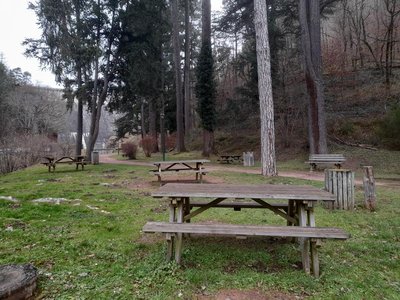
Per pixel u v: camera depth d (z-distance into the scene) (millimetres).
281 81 18875
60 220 4734
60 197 6512
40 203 5781
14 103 27688
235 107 22781
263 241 3859
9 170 15125
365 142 15305
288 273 2912
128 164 16328
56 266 3055
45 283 2676
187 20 26250
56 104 32500
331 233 2803
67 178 10047
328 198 3072
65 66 14906
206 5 19328
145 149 23094
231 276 2830
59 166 15094
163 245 3662
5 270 2623
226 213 5266
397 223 4625
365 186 5617
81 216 4984
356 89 19109
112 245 3678
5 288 2232
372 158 13391
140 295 2490
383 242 3822
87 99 16438
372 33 20766
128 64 16594
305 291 2596
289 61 19109
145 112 32250
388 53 18141
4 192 7039
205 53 19438
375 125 15977
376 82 18672
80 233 4105
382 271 3061
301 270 3008
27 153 16703
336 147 15664
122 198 6535
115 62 16844
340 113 18000
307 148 16938
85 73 16000
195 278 2770
